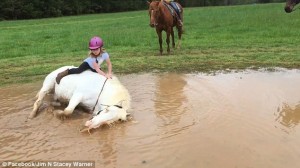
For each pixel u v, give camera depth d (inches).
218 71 369.4
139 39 642.8
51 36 760.3
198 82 324.2
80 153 194.5
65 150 198.2
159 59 450.6
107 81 241.6
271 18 887.1
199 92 292.7
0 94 307.4
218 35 658.8
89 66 252.1
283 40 559.8
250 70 369.1
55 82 258.1
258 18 906.1
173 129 221.1
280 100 271.3
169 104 265.7
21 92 311.9
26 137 215.6
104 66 414.6
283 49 485.7
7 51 560.7
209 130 218.5
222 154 189.5
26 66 438.3
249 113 244.7
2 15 1806.1
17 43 650.8
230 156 187.3
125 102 234.5
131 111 248.4
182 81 331.3
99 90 237.0
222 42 576.4
